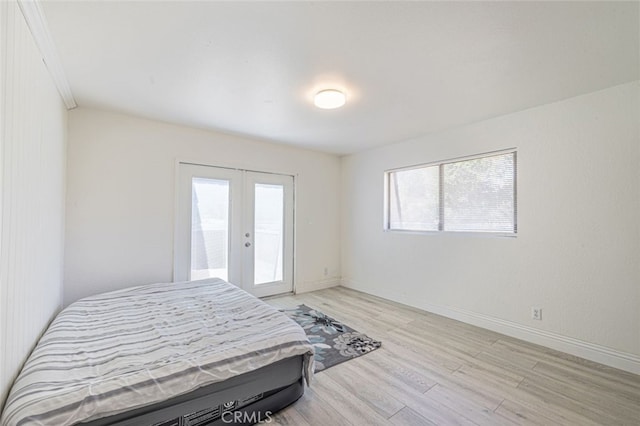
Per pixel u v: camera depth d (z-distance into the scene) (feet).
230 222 12.50
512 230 9.68
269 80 7.32
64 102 8.21
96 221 9.36
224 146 12.20
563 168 8.39
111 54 6.17
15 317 4.46
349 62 6.47
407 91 7.88
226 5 4.71
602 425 5.42
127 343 5.65
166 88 7.82
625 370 7.29
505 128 9.64
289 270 14.61
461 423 5.46
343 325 10.32
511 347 8.63
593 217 7.88
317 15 4.94
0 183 3.75
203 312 7.41
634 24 5.08
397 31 5.37
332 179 16.15
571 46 5.79
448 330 9.93
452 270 11.16
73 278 8.95
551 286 8.62
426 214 12.39
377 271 14.32
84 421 3.90
